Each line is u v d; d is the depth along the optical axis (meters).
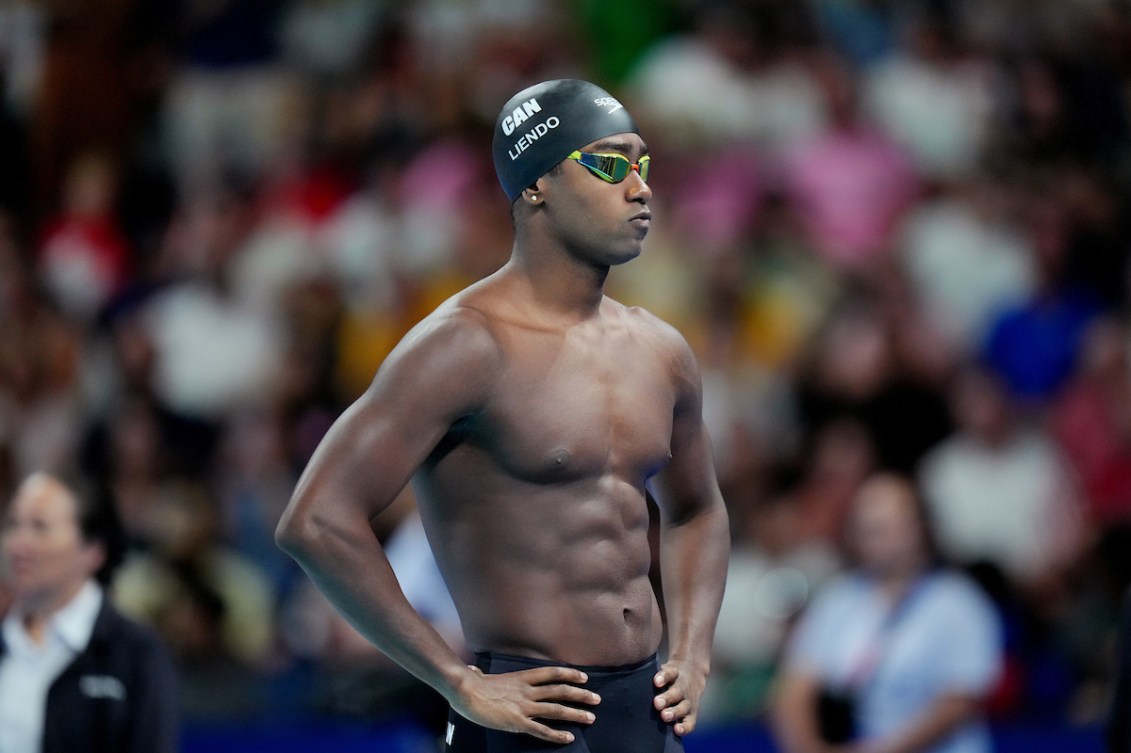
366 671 24.73
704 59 42.12
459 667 12.92
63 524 17.91
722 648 29.86
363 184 41.00
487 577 13.34
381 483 12.95
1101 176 42.81
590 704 13.00
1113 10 46.16
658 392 13.95
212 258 39.22
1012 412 34.00
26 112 43.62
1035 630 30.39
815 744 23.80
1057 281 39.19
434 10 44.66
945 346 36.25
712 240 38.44
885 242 39.62
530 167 13.57
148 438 34.44
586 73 43.75
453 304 13.44
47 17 44.09
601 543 13.35
